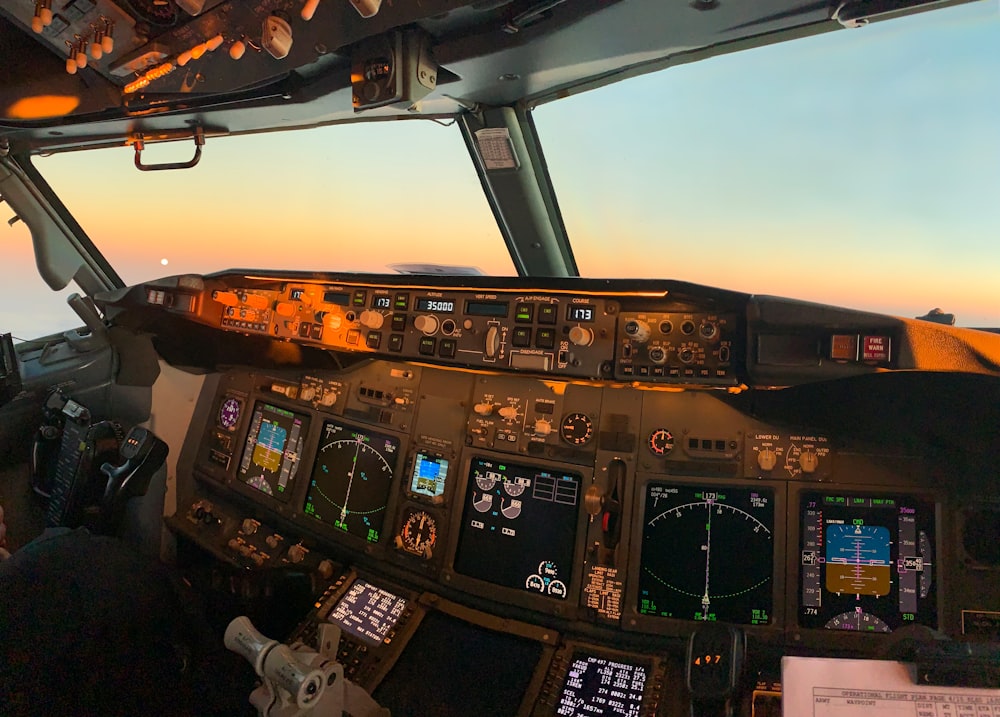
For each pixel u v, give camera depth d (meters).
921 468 0.85
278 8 0.71
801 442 0.90
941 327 0.73
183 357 1.43
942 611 0.83
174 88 0.99
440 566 1.04
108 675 0.70
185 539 1.40
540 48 0.78
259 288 1.25
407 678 0.94
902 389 0.80
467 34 0.76
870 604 0.85
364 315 1.11
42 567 0.73
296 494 1.23
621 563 0.94
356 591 1.09
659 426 0.96
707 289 0.87
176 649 0.78
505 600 0.98
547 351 0.98
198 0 0.72
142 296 1.29
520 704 0.87
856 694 0.51
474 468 1.06
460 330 1.04
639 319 0.93
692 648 0.72
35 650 0.66
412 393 1.14
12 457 1.40
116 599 0.74
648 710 0.83
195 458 1.44
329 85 0.93
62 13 0.80
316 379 1.26
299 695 0.62
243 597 1.07
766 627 0.87
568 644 0.93
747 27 0.73
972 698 0.50
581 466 0.98
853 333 0.77
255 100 1.02
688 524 0.93
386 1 0.67
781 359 0.80
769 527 0.89
